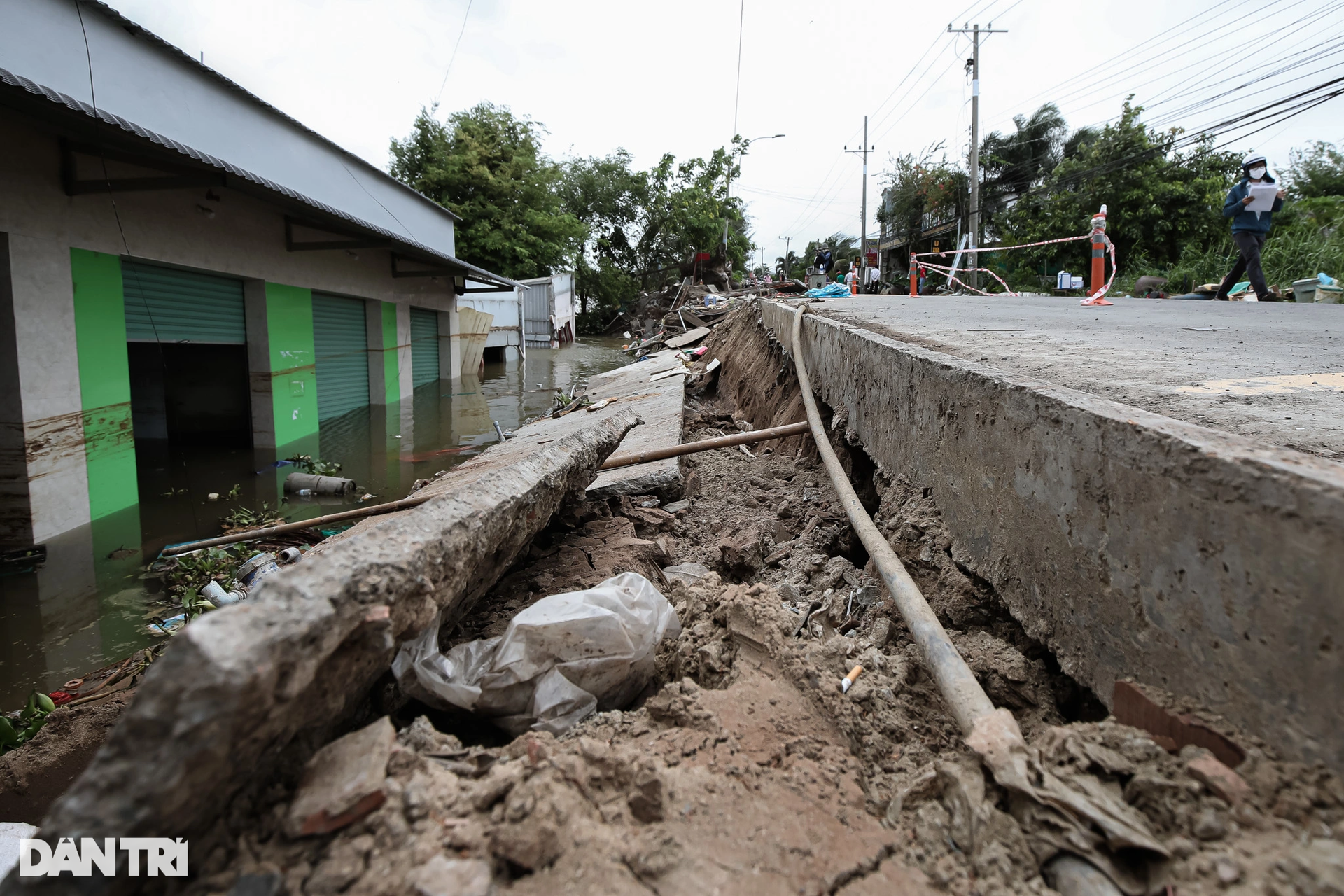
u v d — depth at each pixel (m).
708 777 1.51
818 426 4.48
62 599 5.46
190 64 8.20
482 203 27.48
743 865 1.26
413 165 27.88
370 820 1.22
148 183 6.50
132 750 1.01
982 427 2.33
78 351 6.55
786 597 3.21
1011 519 2.13
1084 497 1.73
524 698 2.00
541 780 1.33
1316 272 14.09
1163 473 1.44
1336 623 1.06
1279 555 1.16
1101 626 1.67
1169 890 1.10
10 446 5.95
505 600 2.92
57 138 6.22
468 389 17.16
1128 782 1.30
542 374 20.27
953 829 1.37
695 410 9.98
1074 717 1.95
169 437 10.55
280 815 1.25
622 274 41.97
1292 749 1.15
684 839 1.31
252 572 5.52
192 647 1.04
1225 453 1.30
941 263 29.48
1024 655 2.12
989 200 28.89
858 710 1.82
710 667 2.10
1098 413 1.67
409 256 13.49
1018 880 1.22
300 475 8.48
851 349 4.28
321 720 1.44
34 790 2.96
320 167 11.52
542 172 29.58
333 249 11.63
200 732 1.02
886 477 3.44
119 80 7.20
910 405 3.09
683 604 2.58
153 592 5.62
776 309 9.20
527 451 7.13
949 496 2.63
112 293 7.03
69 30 6.54
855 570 3.33
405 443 11.26
